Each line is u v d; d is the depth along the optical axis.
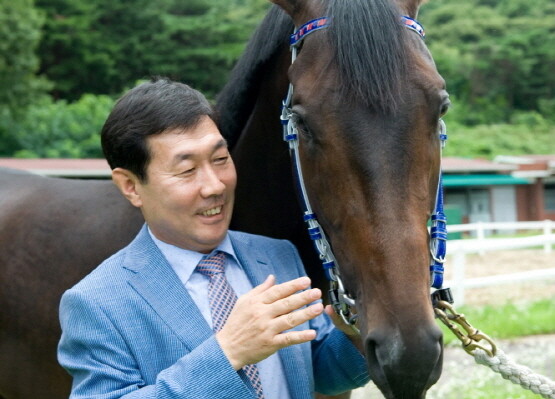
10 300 2.59
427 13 52.81
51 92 37.31
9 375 2.66
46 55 37.12
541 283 10.51
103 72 37.41
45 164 18.19
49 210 2.65
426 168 1.60
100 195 2.64
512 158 28.95
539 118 45.34
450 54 48.59
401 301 1.48
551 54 48.94
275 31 2.11
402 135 1.57
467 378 4.61
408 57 1.64
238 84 2.26
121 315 1.65
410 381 1.44
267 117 2.21
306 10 1.83
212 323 1.69
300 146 1.77
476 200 27.67
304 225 2.25
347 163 1.59
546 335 6.75
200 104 1.73
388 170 1.56
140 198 1.77
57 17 38.12
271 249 1.92
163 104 1.69
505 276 8.44
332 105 1.62
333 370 1.91
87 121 29.48
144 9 38.47
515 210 28.27
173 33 37.59
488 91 49.12
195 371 1.50
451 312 1.71
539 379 1.73
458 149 39.41
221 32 37.75
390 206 1.54
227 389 1.49
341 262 1.67
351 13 1.66
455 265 8.23
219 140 1.71
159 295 1.68
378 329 1.49
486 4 55.25
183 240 1.74
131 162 1.72
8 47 28.19
